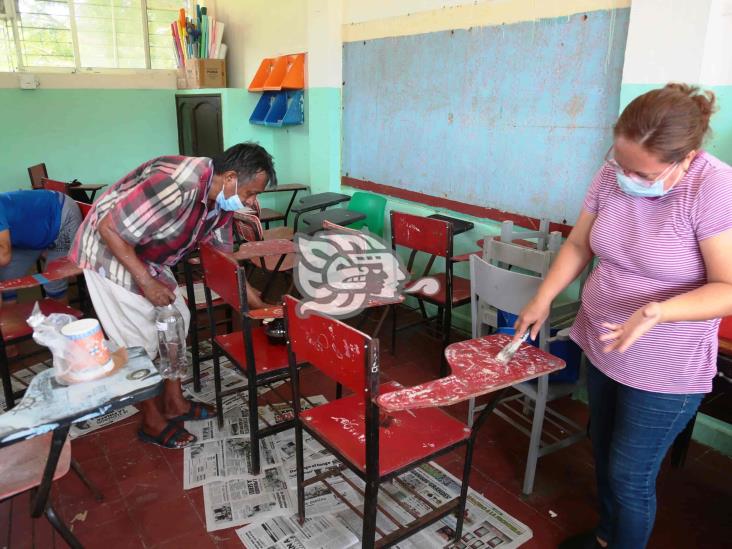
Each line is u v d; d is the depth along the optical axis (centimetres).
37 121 502
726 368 146
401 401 118
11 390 228
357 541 168
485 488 194
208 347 301
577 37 243
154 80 547
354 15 364
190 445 215
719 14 190
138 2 541
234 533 172
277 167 496
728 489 197
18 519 178
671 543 172
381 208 345
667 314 103
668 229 112
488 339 150
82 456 210
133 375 123
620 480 131
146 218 180
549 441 223
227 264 181
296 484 193
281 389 256
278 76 443
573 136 253
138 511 182
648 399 123
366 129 375
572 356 196
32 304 249
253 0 476
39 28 513
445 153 321
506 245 215
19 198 280
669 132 98
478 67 290
